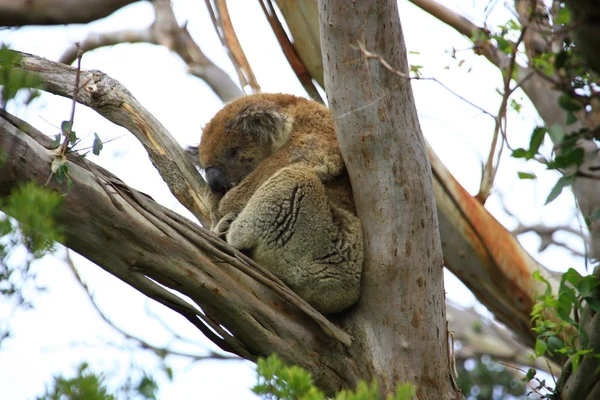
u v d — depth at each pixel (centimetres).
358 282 897
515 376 1677
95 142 722
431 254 878
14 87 496
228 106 1133
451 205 1293
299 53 1350
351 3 820
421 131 878
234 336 839
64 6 1243
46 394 419
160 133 1021
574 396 884
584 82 657
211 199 1036
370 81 839
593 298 834
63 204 715
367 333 888
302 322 852
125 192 764
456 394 901
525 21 715
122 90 1016
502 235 1316
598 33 500
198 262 791
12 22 1254
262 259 909
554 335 923
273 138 1034
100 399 421
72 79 1009
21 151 690
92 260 763
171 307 798
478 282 1340
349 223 907
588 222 916
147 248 766
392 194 864
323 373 859
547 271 1334
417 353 877
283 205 903
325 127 1023
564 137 577
